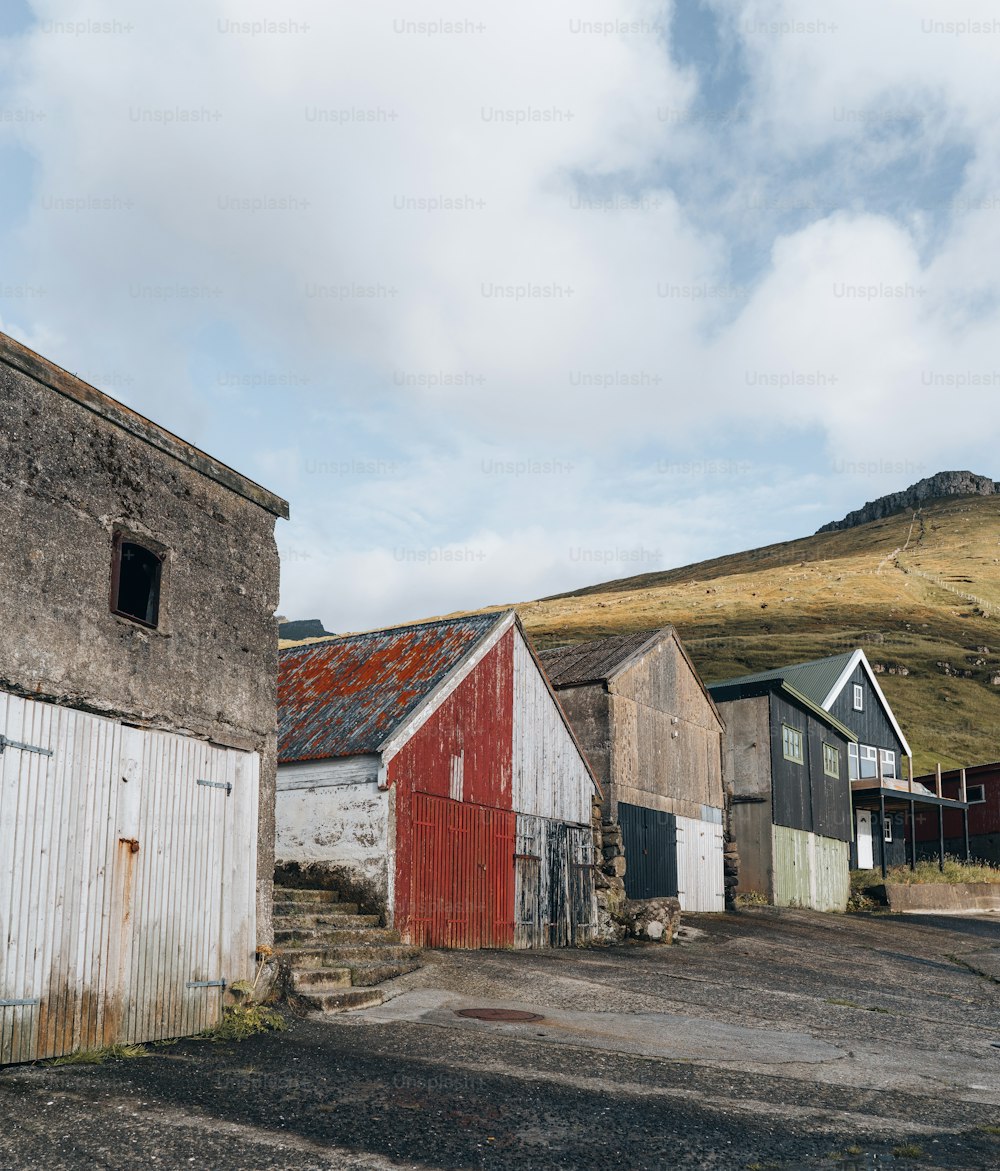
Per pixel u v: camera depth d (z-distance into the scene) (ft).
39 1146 17.33
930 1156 19.86
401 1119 20.17
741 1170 18.34
